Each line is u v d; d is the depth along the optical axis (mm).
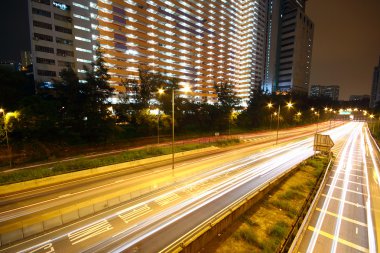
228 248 12164
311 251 12539
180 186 20641
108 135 36312
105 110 36562
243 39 140625
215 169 26719
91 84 35094
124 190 19422
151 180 22125
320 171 27016
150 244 11930
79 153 33031
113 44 77312
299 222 15023
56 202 16891
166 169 26219
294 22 150375
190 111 54531
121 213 15180
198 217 14828
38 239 12086
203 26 113500
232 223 14625
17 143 29328
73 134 33594
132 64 83500
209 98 121688
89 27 69688
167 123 43031
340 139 57188
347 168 29891
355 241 13594
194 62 111000
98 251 11344
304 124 95438
